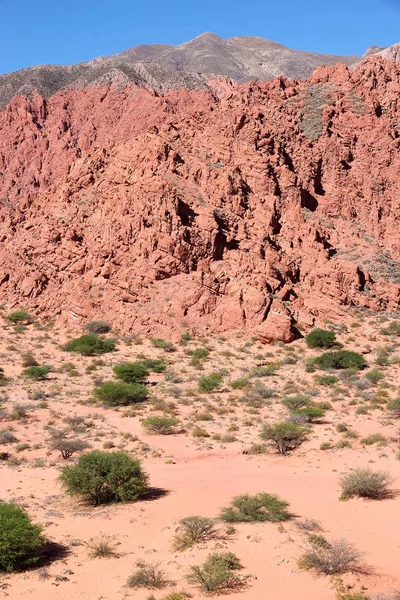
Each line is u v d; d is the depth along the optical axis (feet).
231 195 254.27
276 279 225.15
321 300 225.97
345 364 171.22
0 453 89.71
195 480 74.79
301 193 280.10
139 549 51.83
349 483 64.28
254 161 273.33
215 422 112.57
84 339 194.08
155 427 103.24
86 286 227.20
